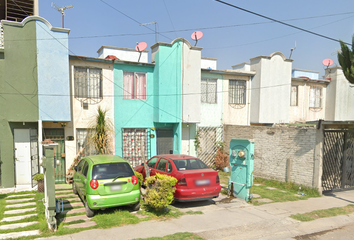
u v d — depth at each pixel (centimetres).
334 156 962
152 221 624
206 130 1402
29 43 934
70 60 1073
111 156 770
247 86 1507
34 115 946
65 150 1067
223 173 1318
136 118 1225
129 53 1609
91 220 620
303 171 971
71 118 1078
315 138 933
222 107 1441
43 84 957
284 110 1538
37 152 997
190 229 582
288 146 1033
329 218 685
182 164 786
